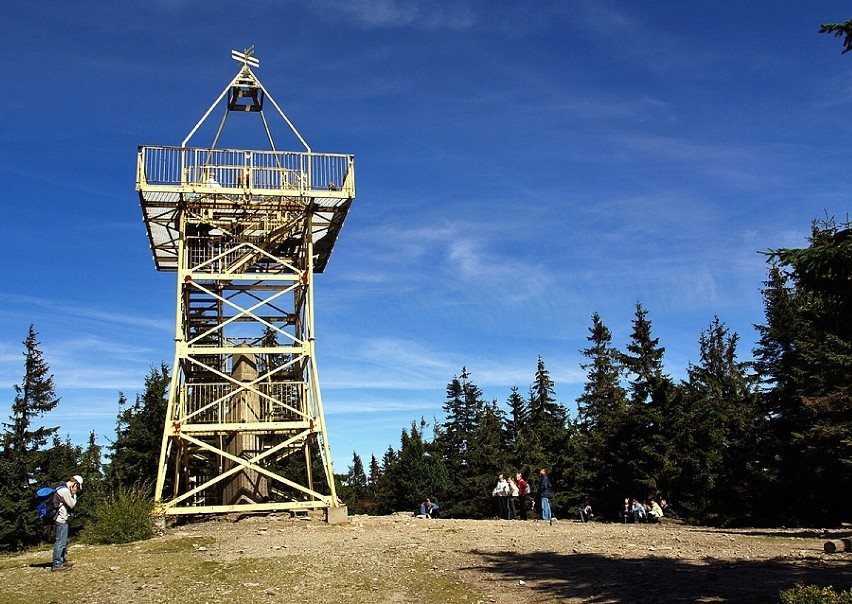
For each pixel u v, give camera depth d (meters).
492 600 10.66
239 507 22.67
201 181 24.17
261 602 10.98
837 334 11.73
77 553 17.00
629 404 48.12
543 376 68.44
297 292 27.89
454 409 71.62
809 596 7.68
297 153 25.22
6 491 39.47
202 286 26.06
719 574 11.95
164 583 12.65
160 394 41.72
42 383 43.34
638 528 21.02
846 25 9.89
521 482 28.69
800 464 29.97
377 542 17.39
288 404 25.36
